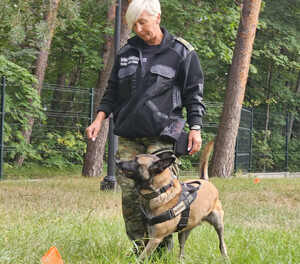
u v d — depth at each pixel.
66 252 4.12
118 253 4.22
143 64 4.09
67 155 18.38
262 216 8.16
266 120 23.75
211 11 20.33
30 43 13.97
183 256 4.36
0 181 12.91
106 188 10.62
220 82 24.62
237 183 13.52
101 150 15.11
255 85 25.58
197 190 4.25
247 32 15.45
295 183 14.12
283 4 24.73
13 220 6.09
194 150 4.05
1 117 14.23
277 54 24.70
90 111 16.25
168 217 3.79
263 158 24.36
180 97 4.14
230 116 15.95
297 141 27.30
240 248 4.76
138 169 3.72
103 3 10.49
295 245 5.05
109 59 14.49
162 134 3.99
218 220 4.52
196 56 4.19
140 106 4.02
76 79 23.23
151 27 4.03
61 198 9.03
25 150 16.16
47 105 19.95
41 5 9.67
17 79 14.77
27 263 3.72
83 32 19.48
